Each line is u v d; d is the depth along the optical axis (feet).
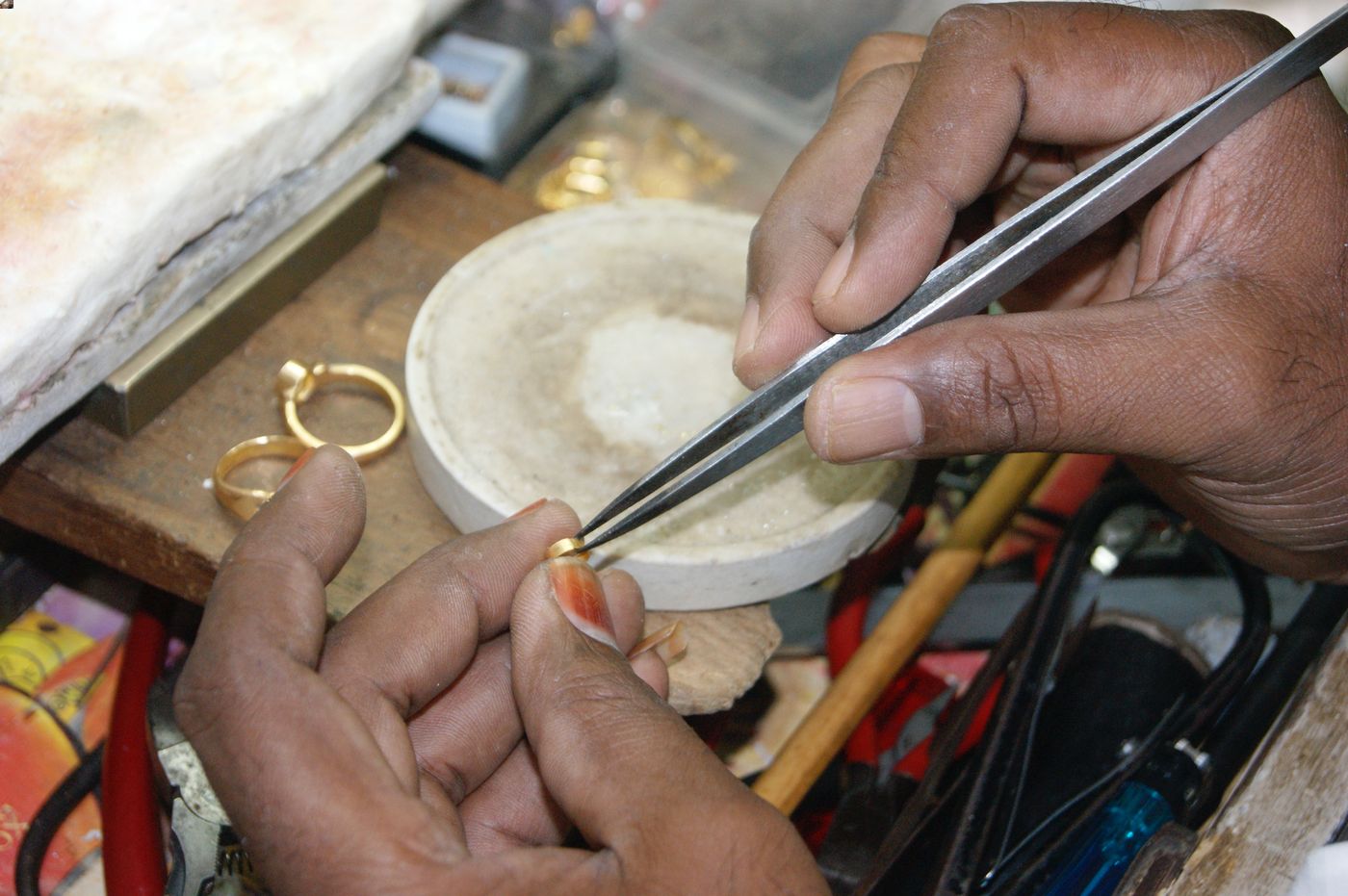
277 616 1.35
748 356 1.90
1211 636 2.42
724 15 3.43
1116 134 1.83
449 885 1.22
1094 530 2.20
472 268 2.20
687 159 3.20
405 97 2.31
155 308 1.90
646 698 1.44
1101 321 1.61
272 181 2.06
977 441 1.59
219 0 2.07
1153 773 1.82
